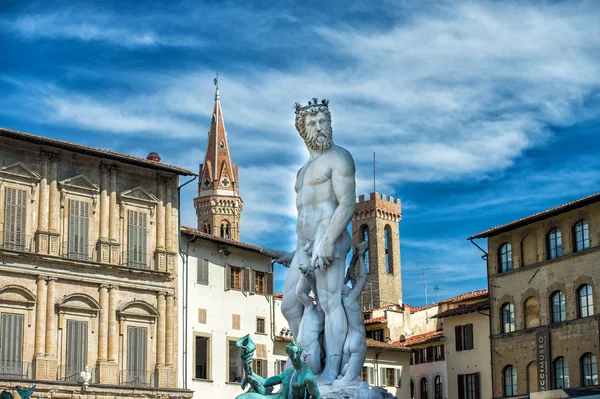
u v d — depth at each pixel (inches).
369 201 6939.0
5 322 2524.6
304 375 520.4
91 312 2696.9
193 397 2834.6
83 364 2655.0
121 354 2733.8
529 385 2999.5
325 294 658.2
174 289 2876.5
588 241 2859.3
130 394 2672.2
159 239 2893.7
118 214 2829.7
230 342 2967.5
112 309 2733.8
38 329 2576.3
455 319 3410.4
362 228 6948.8
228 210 6501.0
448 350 3415.4
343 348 655.8
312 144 671.1
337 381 637.9
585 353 2797.7
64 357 2615.7
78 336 2659.9
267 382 538.3
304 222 671.1
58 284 2647.6
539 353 2945.4
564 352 2871.6
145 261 2851.9
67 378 2608.3
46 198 2677.2
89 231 2755.9
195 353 2891.2
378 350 3253.0
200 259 2952.8
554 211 2930.6
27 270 2583.7
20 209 2623.0
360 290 667.4
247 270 3053.6
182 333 2859.3
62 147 2709.2
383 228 6929.1
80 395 2571.4
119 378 2711.6
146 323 2807.6
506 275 3137.3
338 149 673.6
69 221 2716.5
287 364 618.8
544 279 2984.7
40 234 2637.8
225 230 6486.2
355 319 659.4
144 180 2908.5
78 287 2687.0
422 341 3499.0
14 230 2598.4
